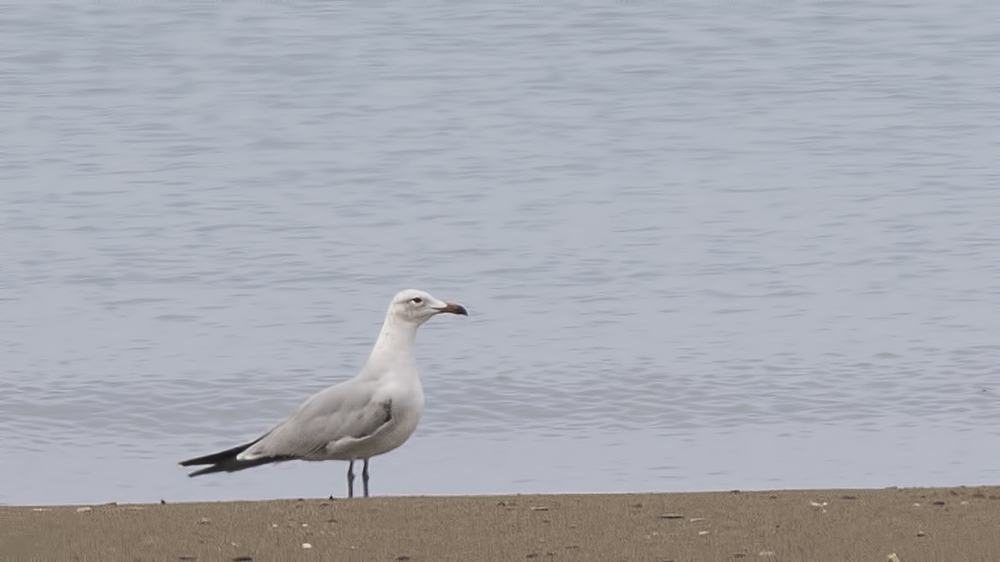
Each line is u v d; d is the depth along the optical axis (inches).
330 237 1096.2
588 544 406.0
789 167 1322.6
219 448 676.7
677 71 1737.2
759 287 971.3
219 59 1786.4
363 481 515.5
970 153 1363.2
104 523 428.5
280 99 1606.8
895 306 922.1
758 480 602.9
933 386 762.8
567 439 679.7
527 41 1891.0
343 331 878.4
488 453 653.3
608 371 789.2
